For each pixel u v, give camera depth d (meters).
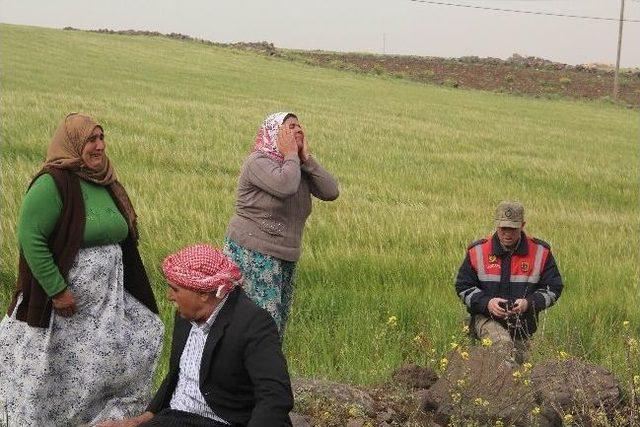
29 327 7.47
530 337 10.13
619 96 124.00
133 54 100.81
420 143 43.84
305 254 15.12
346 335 11.52
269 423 5.45
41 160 26.77
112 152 29.03
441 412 8.52
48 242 7.39
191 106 49.34
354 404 8.45
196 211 18.25
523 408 8.27
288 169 8.65
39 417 7.52
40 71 66.06
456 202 25.31
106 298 7.65
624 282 15.67
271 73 100.62
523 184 32.41
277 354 5.64
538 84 129.62
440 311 12.84
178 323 5.99
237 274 5.72
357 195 25.39
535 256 9.99
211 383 5.76
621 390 8.83
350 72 121.94
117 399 7.81
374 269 14.86
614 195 32.16
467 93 106.44
